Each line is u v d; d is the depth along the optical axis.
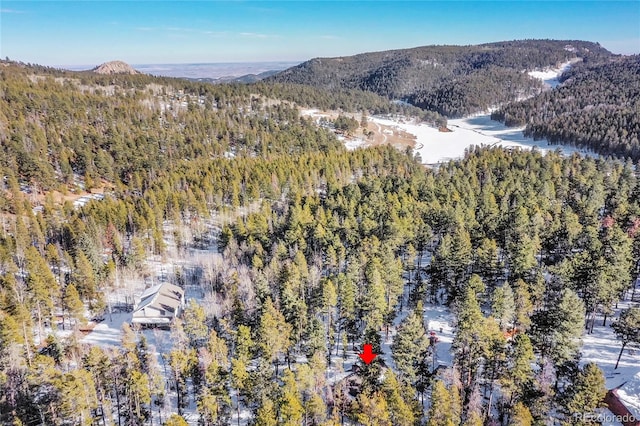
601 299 54.34
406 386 41.62
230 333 56.59
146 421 46.88
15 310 59.84
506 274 71.25
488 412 41.62
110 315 72.00
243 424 46.38
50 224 95.25
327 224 85.50
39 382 45.97
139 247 82.44
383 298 55.47
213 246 99.75
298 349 57.22
